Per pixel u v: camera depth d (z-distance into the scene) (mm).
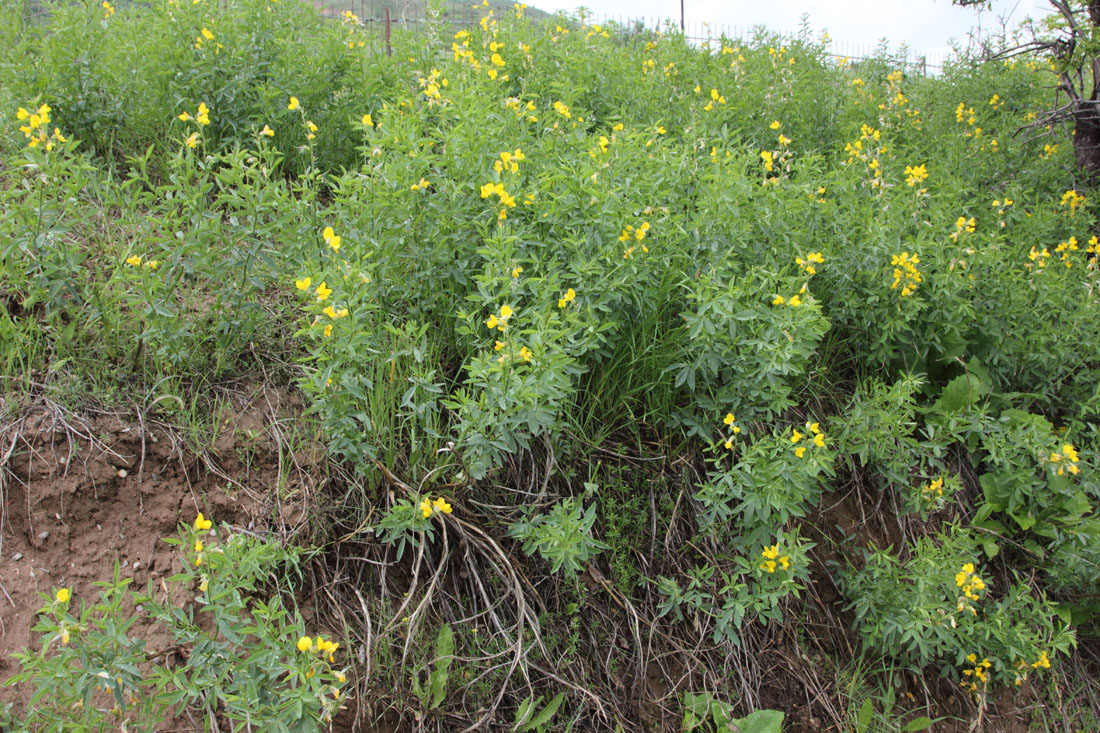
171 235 2951
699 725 2994
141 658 2182
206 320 3123
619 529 3199
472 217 3160
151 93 3980
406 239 3115
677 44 6086
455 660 2727
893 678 3477
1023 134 6816
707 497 3191
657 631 3123
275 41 4254
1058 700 3799
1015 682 3553
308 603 2668
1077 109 6691
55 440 2674
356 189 3219
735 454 3377
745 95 5586
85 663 1980
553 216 3236
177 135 3943
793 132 5758
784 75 6070
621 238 3119
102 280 2971
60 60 3691
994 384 4348
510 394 2553
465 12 5715
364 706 2490
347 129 4402
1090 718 3861
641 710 2979
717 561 3287
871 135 5289
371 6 6180
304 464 2912
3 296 2969
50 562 2523
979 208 5312
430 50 4727
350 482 2877
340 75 4488
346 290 2568
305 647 2045
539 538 2777
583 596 3014
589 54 5336
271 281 3254
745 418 3270
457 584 2889
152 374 2934
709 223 3424
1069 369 4414
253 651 2125
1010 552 4117
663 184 3664
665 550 3271
